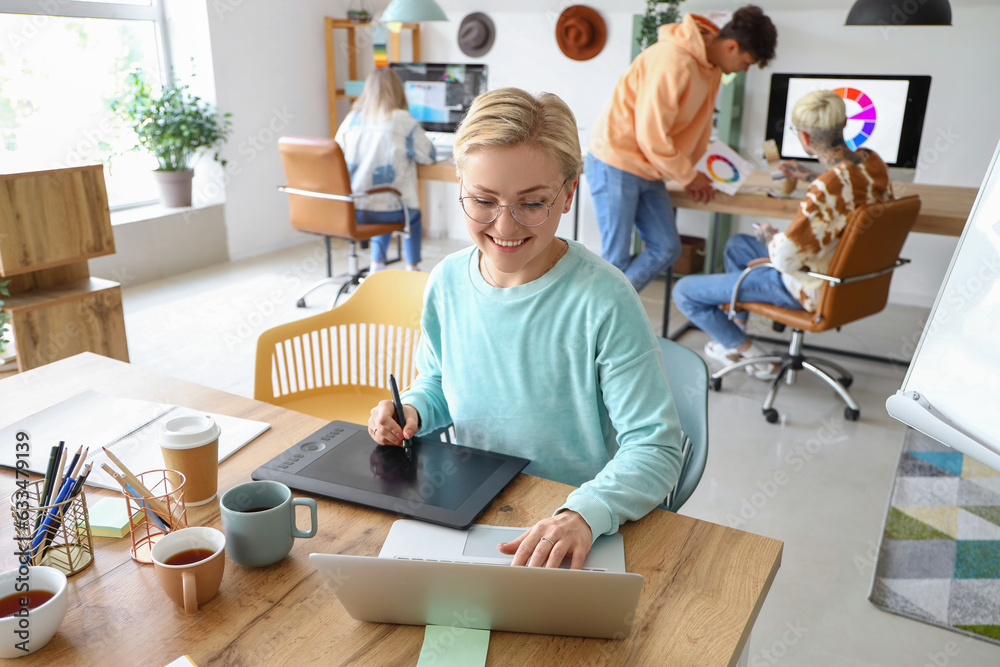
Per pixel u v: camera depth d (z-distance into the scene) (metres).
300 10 5.07
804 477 2.43
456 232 5.68
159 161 4.60
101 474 1.06
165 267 4.54
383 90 3.66
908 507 2.25
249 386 3.01
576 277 1.06
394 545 0.90
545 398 1.12
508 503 0.99
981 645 1.71
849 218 2.49
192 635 0.78
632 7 4.51
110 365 1.46
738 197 3.08
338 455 1.10
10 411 1.26
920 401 1.22
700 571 0.88
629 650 0.76
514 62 5.03
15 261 2.41
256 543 0.86
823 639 1.72
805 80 4.03
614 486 0.94
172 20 4.57
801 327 2.77
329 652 0.76
